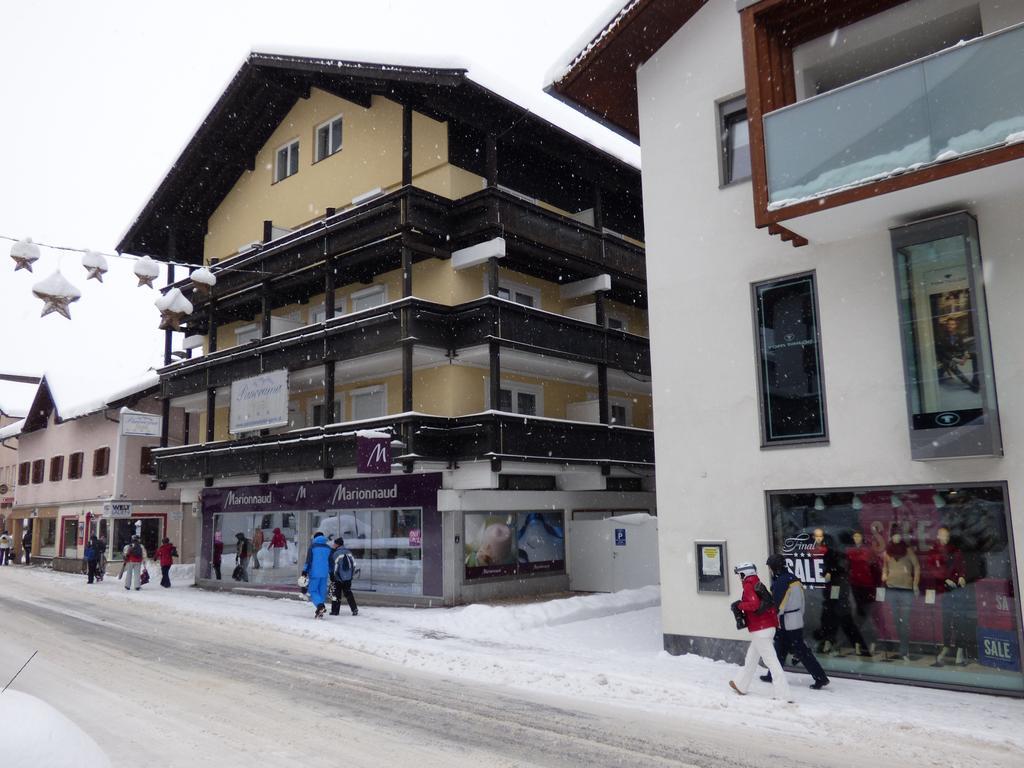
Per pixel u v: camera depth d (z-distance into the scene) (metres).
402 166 19.03
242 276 22.34
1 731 4.00
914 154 9.02
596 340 19.86
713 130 11.79
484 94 17.56
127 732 7.38
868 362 9.99
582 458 18.64
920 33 10.64
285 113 23.78
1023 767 6.45
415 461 16.73
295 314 23.05
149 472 31.83
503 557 18.53
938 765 6.51
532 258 19.14
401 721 7.84
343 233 19.17
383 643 12.38
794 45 11.33
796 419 10.56
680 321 11.76
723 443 11.10
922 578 9.42
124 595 20.92
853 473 9.96
